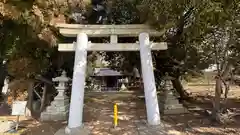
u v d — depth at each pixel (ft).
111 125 33.35
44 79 42.80
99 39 49.93
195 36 32.19
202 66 39.27
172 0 25.89
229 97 54.13
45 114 37.55
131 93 72.95
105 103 52.16
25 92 40.60
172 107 39.32
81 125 31.30
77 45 33.96
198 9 25.27
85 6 36.96
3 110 42.75
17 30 36.04
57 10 33.17
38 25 32.01
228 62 32.24
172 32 43.06
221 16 25.03
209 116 34.99
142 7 30.17
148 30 34.99
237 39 31.89
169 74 47.70
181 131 29.53
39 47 37.88
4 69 51.01
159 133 29.07
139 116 38.45
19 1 29.86
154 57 47.73
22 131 31.55
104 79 102.06
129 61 59.41
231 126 30.94
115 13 45.98
